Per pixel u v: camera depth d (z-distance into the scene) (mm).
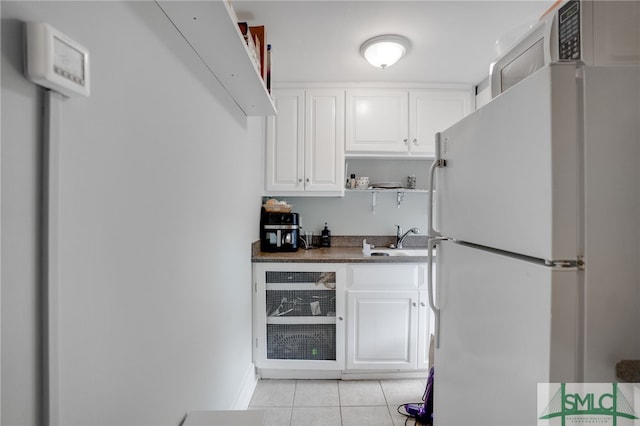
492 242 853
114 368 762
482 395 916
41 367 551
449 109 2707
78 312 645
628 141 662
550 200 644
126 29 804
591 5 796
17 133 513
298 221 2668
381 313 2309
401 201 3029
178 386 1110
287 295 2346
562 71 645
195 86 1243
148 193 908
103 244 719
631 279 668
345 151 2711
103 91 717
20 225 520
